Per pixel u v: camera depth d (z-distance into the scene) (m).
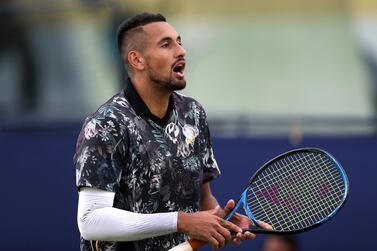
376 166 21.72
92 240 12.43
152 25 12.84
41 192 22.86
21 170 22.95
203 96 30.81
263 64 31.34
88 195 12.23
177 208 12.73
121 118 12.42
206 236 12.16
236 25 31.53
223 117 25.05
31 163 22.94
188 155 12.87
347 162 21.83
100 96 28.89
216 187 22.03
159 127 12.68
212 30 31.34
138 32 12.84
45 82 29.20
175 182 12.69
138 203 12.48
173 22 30.92
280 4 32.09
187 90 30.89
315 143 22.00
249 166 22.02
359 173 21.77
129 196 12.48
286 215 13.83
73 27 29.34
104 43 29.00
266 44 31.50
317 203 13.75
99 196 12.20
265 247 18.52
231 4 31.53
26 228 22.86
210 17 31.39
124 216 12.11
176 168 12.70
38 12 29.28
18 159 22.97
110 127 12.30
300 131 23.36
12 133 24.39
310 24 31.61
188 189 12.83
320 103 30.56
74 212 22.77
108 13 28.97
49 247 22.77
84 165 12.22
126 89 12.78
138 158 12.45
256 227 12.89
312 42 31.50
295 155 14.85
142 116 12.60
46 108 27.95
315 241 21.78
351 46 31.14
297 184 14.38
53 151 22.92
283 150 22.02
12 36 29.34
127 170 12.45
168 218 12.18
